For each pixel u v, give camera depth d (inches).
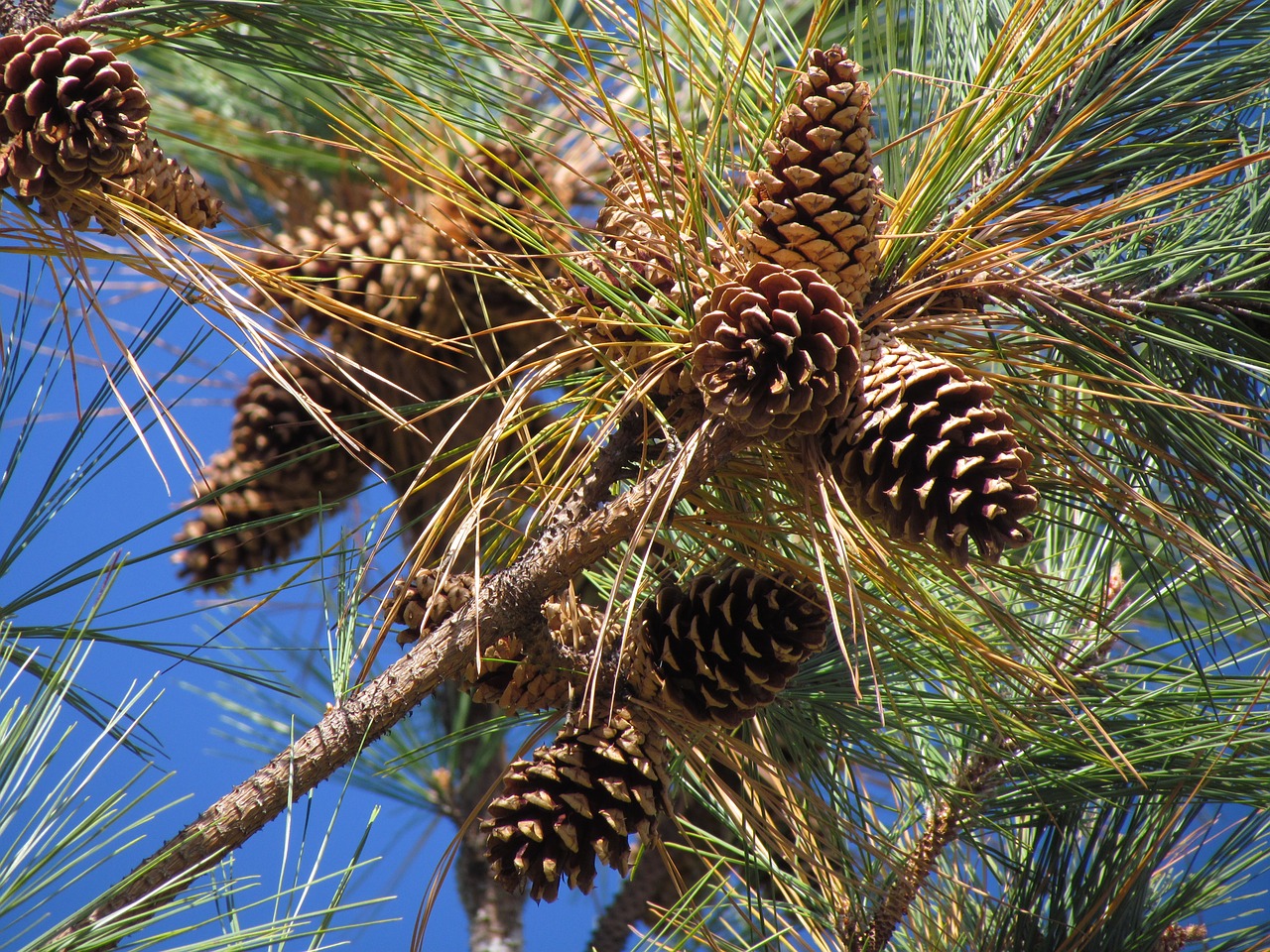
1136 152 86.8
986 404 82.0
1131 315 84.5
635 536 82.2
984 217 85.6
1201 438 85.5
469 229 85.1
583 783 84.5
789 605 85.0
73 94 83.4
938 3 89.5
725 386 82.1
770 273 82.4
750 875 89.7
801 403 81.7
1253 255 85.0
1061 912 91.7
